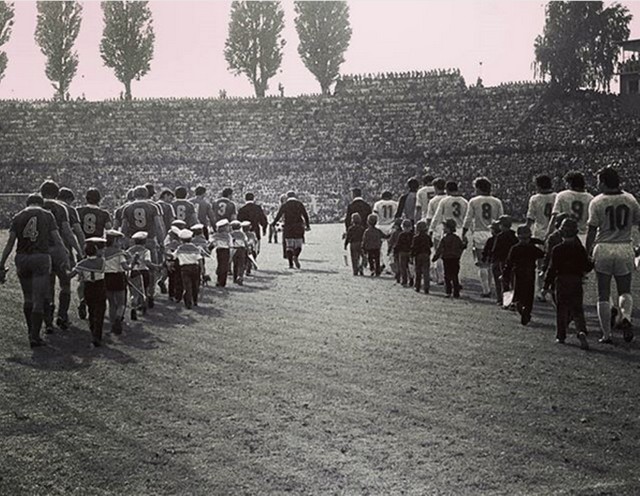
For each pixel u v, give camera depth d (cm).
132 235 1766
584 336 1256
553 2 7262
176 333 1441
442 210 2114
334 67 8512
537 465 724
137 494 663
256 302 1861
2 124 7488
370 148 7150
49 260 1329
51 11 8619
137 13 8631
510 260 1506
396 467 721
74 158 7244
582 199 1617
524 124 7038
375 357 1210
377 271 2464
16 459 756
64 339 1392
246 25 8538
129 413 910
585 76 7450
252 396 980
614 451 762
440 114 7338
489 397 967
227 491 668
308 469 719
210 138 7444
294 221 2741
